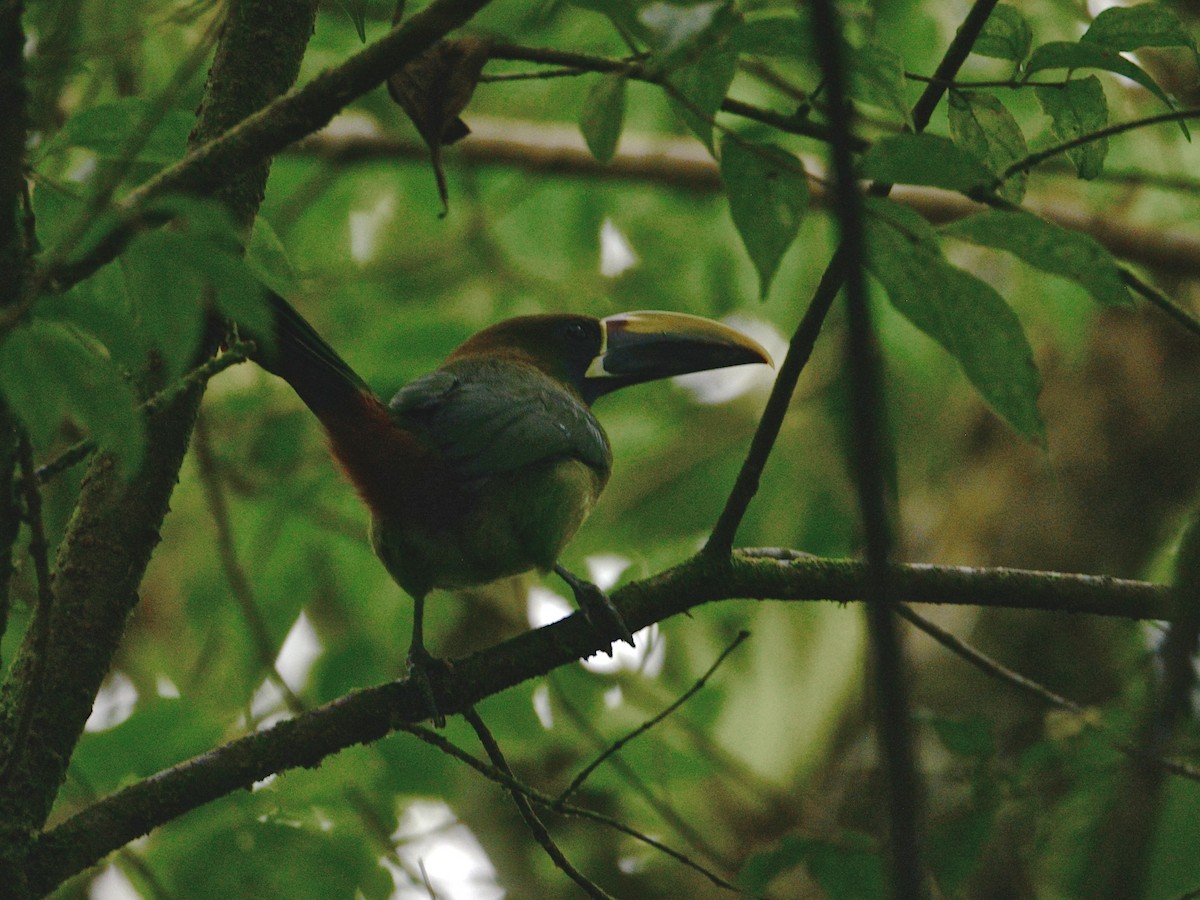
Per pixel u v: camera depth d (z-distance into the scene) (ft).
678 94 17.84
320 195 50.62
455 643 49.21
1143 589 25.18
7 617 18.83
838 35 17.11
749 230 18.06
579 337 37.19
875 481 14.46
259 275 22.53
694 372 36.81
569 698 38.27
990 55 23.35
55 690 21.68
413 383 30.68
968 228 18.08
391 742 34.27
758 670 51.21
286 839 30.53
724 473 53.26
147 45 38.45
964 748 31.35
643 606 25.14
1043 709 34.47
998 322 18.01
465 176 48.19
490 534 29.35
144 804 22.21
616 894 45.83
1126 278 25.40
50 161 24.43
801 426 53.67
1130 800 20.68
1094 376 50.88
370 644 36.86
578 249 52.54
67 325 18.03
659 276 53.57
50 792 21.52
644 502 53.06
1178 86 45.29
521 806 24.31
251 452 42.22
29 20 22.21
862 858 30.42
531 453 29.50
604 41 41.68
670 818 34.65
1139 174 45.37
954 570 25.26
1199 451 49.03
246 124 19.16
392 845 33.47
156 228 18.21
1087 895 30.22
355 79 18.99
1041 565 48.70
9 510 18.42
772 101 45.57
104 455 22.86
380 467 28.27
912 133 18.74
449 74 25.08
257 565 41.32
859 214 15.20
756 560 25.43
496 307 51.65
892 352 48.39
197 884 30.12
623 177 49.42
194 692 39.22
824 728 50.06
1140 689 34.01
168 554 48.03
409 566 29.53
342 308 48.01
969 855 30.89
